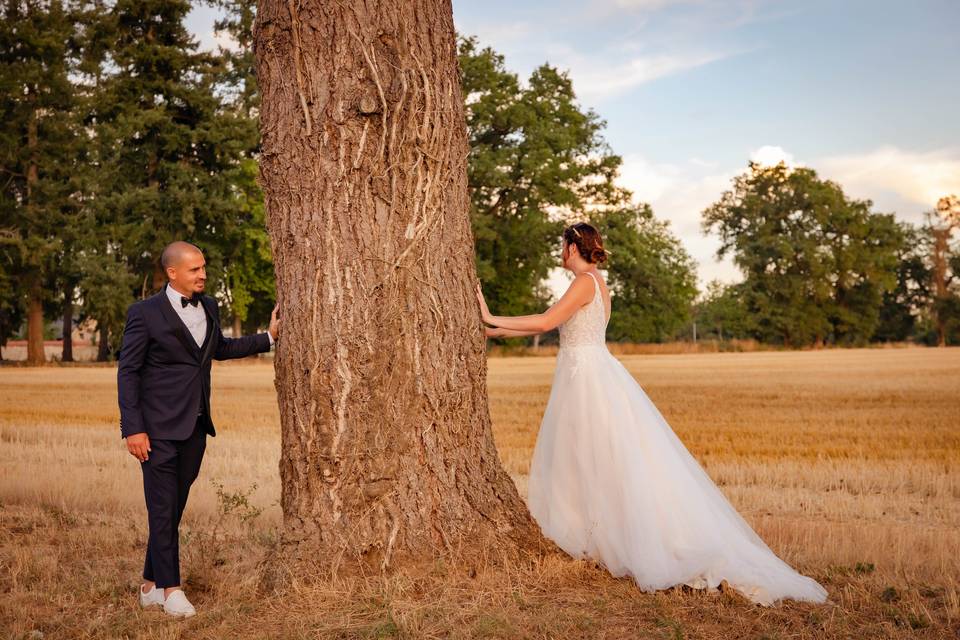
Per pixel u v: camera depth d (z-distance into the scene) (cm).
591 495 404
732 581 371
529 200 4491
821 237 6750
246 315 4800
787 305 6562
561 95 4500
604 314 432
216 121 4028
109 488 731
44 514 633
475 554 381
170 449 385
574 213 4709
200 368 395
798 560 470
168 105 4128
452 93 410
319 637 314
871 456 996
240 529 573
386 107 386
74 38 4112
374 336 383
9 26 3922
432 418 388
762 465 923
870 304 6938
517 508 410
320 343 383
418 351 388
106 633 341
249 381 2795
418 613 330
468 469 396
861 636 325
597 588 374
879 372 2892
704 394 1980
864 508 698
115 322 3972
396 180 388
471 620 327
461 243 409
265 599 360
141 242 4025
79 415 1564
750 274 6675
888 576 430
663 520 387
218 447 1061
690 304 7775
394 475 379
